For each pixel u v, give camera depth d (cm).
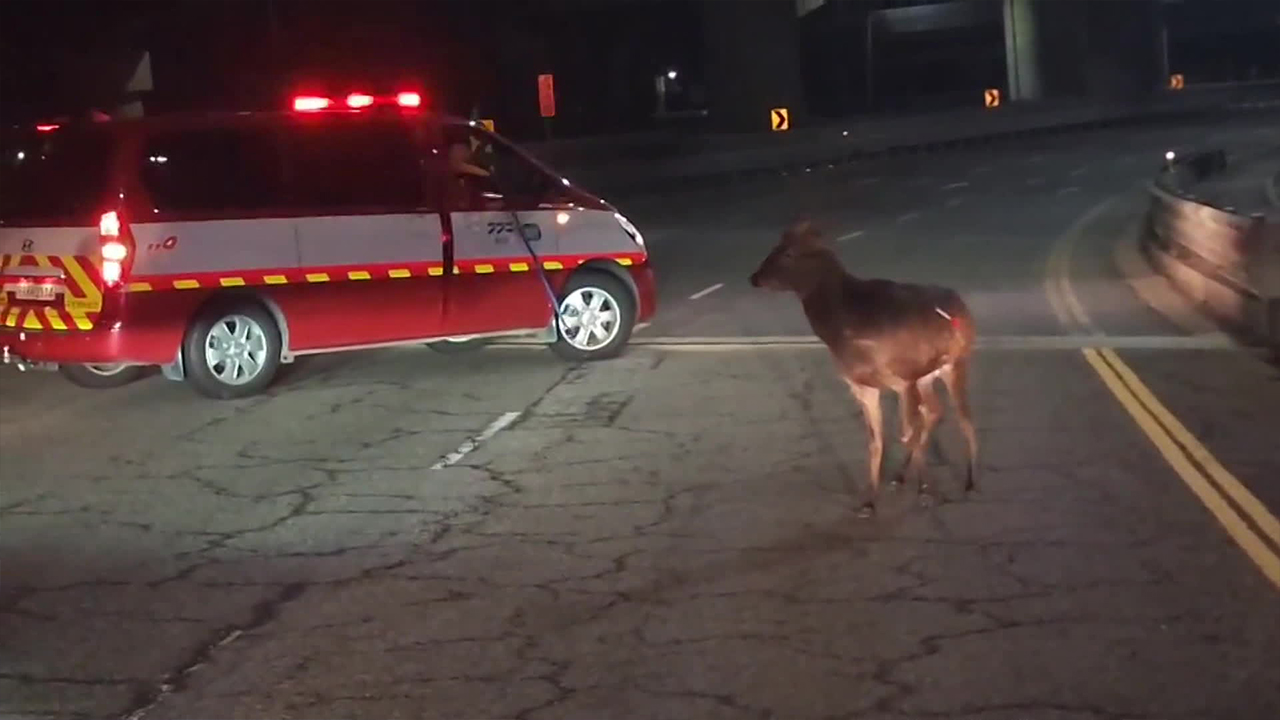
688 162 4359
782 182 4331
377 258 1252
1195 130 6241
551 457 1001
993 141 5991
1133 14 7562
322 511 881
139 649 657
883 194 3738
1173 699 564
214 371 1205
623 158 4191
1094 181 3931
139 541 829
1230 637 625
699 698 579
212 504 905
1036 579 711
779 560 756
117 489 948
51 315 1162
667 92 7981
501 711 573
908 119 5606
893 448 998
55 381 1345
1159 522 800
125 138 1154
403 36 5719
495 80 6253
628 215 3334
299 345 1234
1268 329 1342
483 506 881
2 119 3450
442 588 729
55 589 746
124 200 1148
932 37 9750
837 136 5162
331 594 726
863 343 795
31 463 1026
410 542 812
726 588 713
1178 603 670
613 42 7412
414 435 1080
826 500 870
